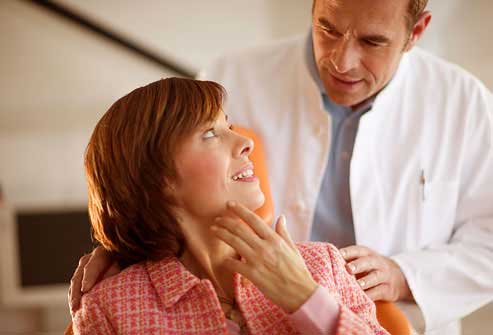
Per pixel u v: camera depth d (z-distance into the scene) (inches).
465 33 143.6
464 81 64.9
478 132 63.7
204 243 44.8
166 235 44.7
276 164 66.0
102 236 47.5
